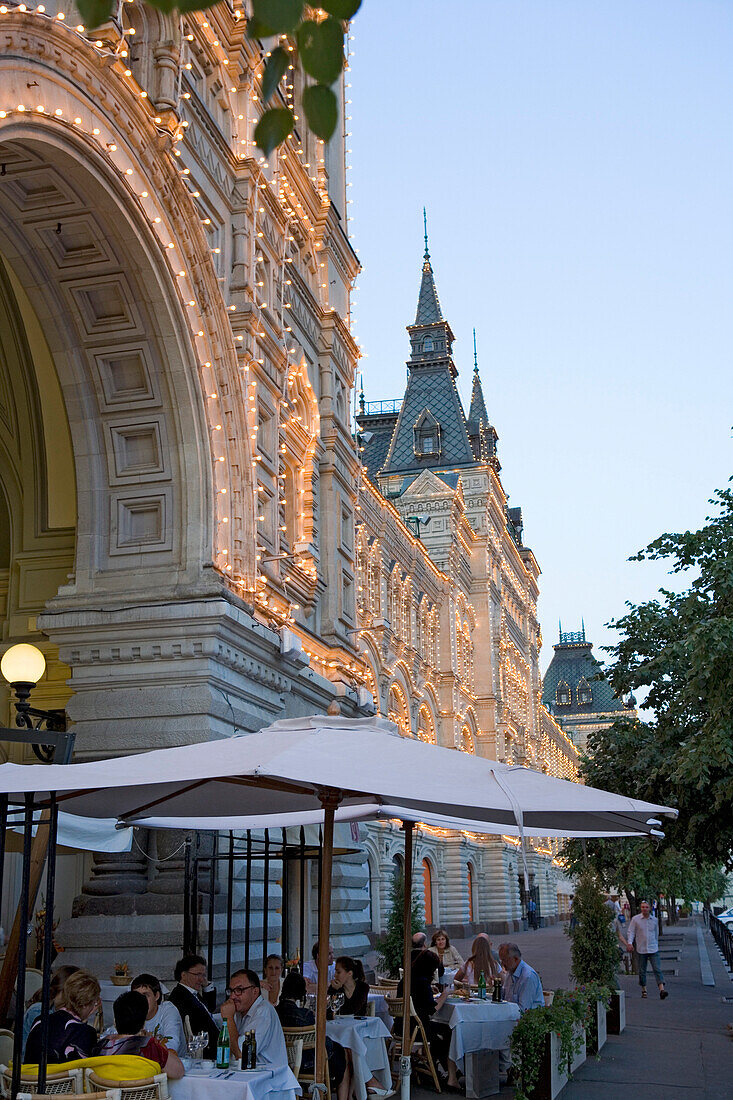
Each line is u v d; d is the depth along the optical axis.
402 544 44.25
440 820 11.98
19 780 6.57
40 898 15.15
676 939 43.53
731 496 20.23
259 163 18.94
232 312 17.75
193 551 15.85
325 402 23.83
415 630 45.75
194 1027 9.64
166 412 16.02
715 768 17.81
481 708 58.22
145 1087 6.58
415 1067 12.14
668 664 19.48
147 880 14.94
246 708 16.80
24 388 16.88
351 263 26.69
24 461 17.19
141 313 15.42
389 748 7.54
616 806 7.25
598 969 16.06
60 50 12.47
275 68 2.81
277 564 19.28
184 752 7.45
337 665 22.53
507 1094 11.70
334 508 23.55
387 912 37.38
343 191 27.53
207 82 18.03
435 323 66.12
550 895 80.19
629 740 21.14
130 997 7.66
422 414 64.00
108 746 15.31
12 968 8.80
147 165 14.72
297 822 12.07
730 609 16.95
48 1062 7.50
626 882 27.33
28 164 13.23
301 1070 9.84
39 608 16.78
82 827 11.40
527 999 13.13
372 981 20.91
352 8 2.67
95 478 16.28
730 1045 14.82
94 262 14.90
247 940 13.33
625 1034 15.88
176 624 15.31
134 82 14.30
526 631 76.94
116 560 16.14
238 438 17.22
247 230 18.33
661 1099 10.91
